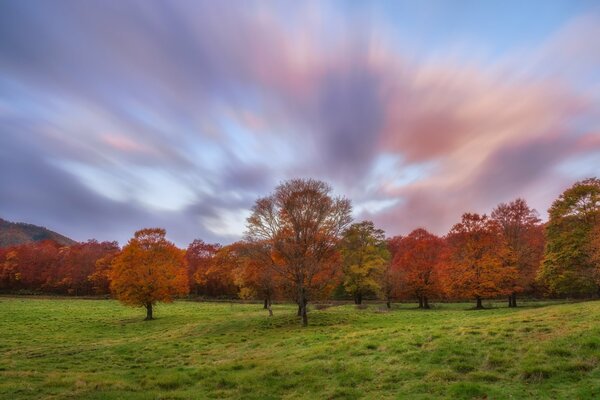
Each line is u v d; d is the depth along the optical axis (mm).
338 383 13227
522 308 45375
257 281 41875
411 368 13852
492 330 17203
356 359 16047
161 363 20797
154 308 63750
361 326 30297
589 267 41781
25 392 13758
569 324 16422
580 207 44500
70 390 14039
